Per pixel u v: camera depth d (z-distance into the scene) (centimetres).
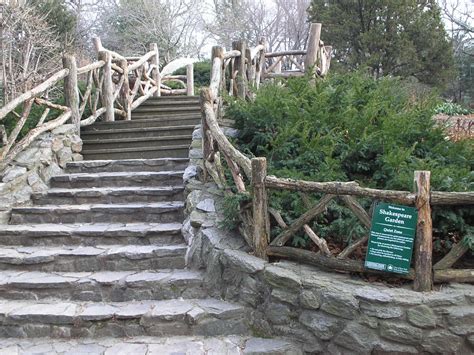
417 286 274
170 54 1834
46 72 1036
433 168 346
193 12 1952
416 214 273
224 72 579
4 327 329
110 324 325
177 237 412
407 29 1455
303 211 324
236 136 471
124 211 443
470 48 1912
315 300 288
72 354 301
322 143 404
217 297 346
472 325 262
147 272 374
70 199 472
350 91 485
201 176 444
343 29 1484
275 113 453
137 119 657
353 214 313
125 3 1970
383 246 280
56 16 1433
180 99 797
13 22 958
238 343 306
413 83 1276
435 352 264
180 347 305
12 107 469
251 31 2331
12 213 447
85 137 605
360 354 274
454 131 671
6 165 471
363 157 401
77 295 354
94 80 635
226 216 358
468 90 1933
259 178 319
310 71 541
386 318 268
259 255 325
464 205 293
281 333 306
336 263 294
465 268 289
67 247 408
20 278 363
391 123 412
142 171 525
